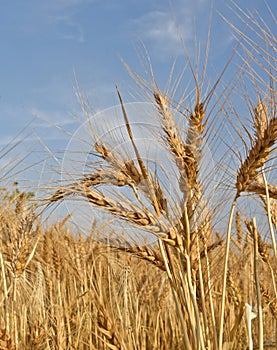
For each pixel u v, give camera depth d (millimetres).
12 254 948
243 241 1094
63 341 894
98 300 727
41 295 1048
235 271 996
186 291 701
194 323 696
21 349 818
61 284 1126
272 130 724
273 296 951
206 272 760
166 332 1106
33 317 968
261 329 721
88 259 1062
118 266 1112
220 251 801
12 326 848
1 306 862
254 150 733
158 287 1190
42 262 1121
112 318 730
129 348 866
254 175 735
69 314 1008
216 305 942
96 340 956
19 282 1020
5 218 938
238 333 922
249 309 751
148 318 1150
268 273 1005
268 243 962
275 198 797
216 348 712
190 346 698
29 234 966
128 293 1055
